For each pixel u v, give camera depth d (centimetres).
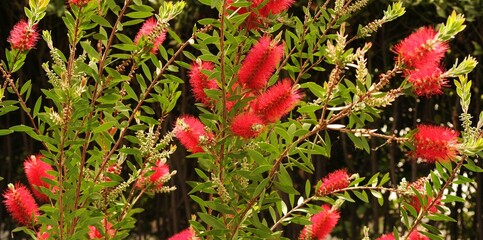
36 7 142
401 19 248
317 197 147
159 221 279
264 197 139
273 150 138
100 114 155
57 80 139
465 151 128
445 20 243
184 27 252
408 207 139
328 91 130
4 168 284
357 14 242
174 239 148
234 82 133
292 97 127
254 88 130
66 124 135
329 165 272
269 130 147
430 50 123
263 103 127
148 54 141
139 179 154
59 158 141
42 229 150
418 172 262
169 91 156
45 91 138
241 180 146
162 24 139
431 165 259
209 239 151
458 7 234
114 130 158
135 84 264
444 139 129
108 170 158
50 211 145
